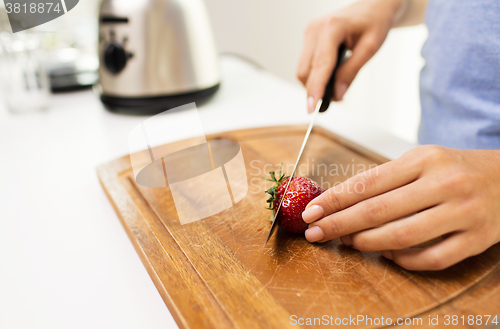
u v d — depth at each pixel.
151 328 0.32
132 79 0.59
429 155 0.34
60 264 0.37
